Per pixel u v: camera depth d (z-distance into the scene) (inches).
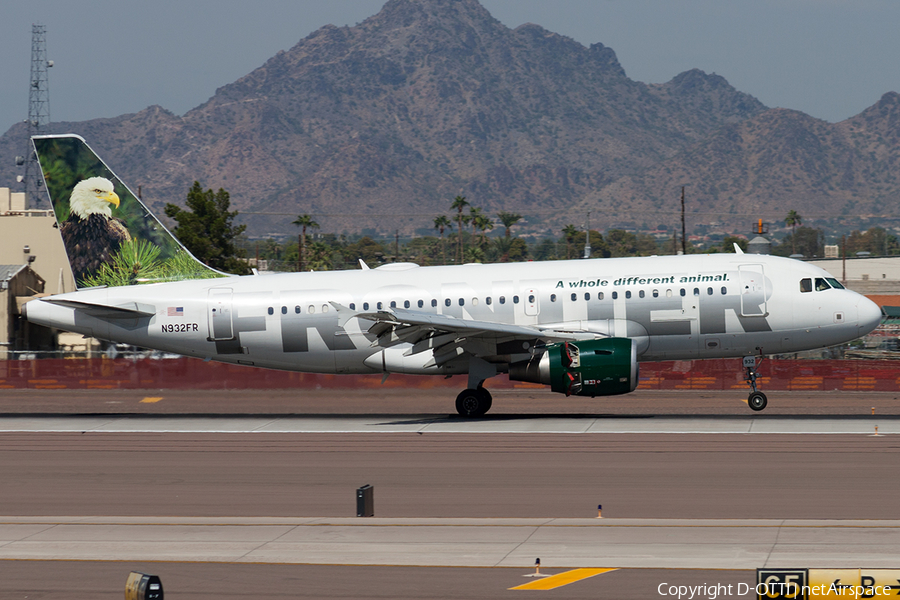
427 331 5177.2
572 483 3523.6
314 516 3100.4
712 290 5251.0
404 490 3474.4
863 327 5246.1
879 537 2623.0
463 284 5423.2
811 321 5241.1
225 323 5595.5
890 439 4372.5
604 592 2233.0
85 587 2351.1
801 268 5329.7
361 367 5620.1
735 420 5073.8
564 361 5078.7
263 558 2551.7
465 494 3378.4
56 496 3491.6
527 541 2655.0
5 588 2352.4
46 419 5649.6
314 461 4124.0
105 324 5718.5
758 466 3767.2
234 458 4242.1
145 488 3614.7
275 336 5561.0
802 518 2918.3
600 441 4458.7
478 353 5275.6
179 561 2544.3
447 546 2625.5
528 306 5319.9
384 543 2672.2
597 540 2650.1
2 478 3850.9
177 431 5103.3
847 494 3243.1
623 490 3380.9
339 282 5590.6
